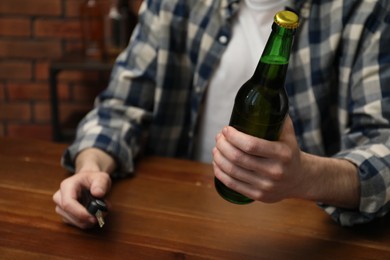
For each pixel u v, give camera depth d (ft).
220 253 1.78
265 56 1.57
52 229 1.89
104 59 5.31
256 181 1.63
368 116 2.38
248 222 2.04
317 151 2.92
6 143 2.86
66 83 6.34
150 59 3.11
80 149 2.50
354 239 1.96
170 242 1.84
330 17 2.68
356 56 2.62
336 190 1.95
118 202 2.17
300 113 2.85
